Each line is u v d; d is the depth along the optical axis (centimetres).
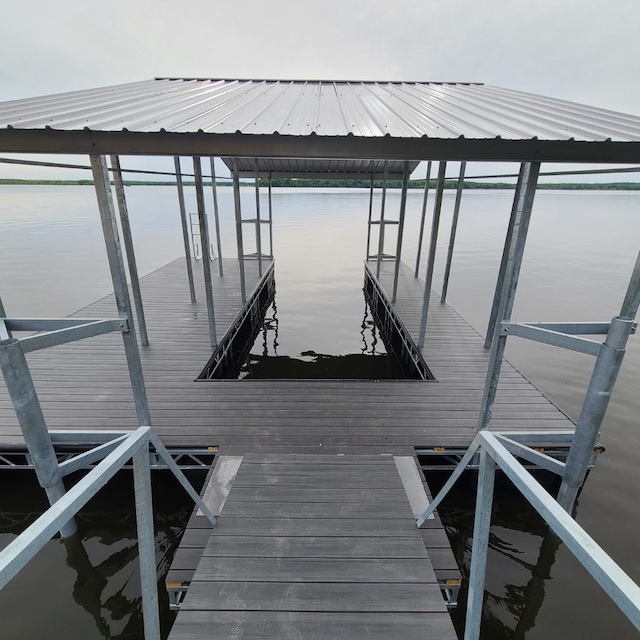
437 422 332
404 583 195
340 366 644
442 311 652
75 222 2173
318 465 276
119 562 272
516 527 298
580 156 206
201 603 185
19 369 201
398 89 453
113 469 118
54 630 233
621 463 367
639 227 2184
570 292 971
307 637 173
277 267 1312
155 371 420
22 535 83
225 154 207
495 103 341
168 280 810
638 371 554
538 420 338
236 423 328
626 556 279
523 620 241
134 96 341
